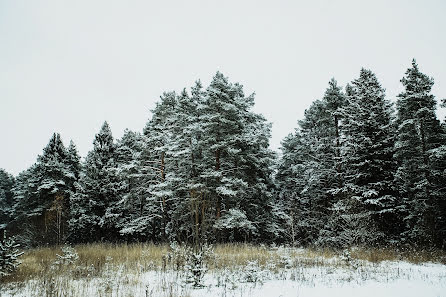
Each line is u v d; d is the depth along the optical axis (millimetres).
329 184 30547
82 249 22297
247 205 28359
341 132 29672
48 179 36719
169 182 26516
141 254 16750
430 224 21469
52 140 40594
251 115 29484
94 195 34281
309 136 34969
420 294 9555
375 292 9766
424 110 22625
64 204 35812
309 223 30109
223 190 23516
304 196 33438
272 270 13266
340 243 22859
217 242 23859
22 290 10555
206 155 26469
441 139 23219
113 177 34656
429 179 22812
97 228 34094
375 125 25203
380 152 24578
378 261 16438
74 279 11953
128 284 10633
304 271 13281
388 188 24234
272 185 33531
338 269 13836
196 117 26828
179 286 10383
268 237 30500
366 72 29531
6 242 12859
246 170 27828
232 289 9938
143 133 37406
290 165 37688
